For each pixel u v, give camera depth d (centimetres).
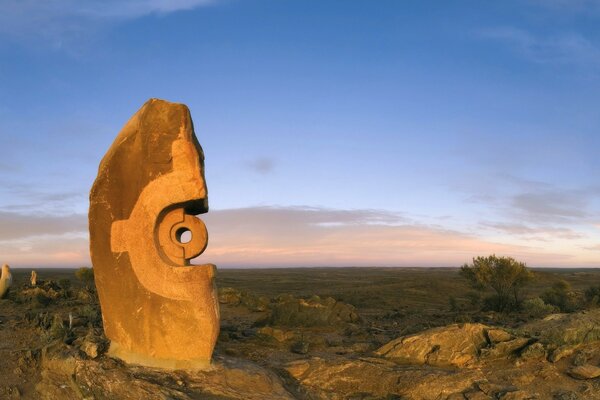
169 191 1087
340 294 4197
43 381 1062
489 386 1158
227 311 2303
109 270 1105
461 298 4019
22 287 2386
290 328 1884
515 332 1377
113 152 1112
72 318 1471
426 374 1205
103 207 1108
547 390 1145
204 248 1116
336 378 1227
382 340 1647
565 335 1302
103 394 999
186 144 1094
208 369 1080
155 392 984
